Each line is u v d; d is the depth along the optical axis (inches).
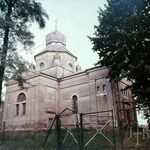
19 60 494.6
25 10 561.9
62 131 492.7
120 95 970.7
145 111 607.2
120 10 685.3
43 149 454.0
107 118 864.9
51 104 1059.3
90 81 996.6
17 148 496.4
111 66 703.1
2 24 491.2
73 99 1064.8
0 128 1128.2
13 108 1103.0
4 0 539.2
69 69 1311.5
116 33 655.8
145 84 621.0
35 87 1038.4
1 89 472.4
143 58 607.5
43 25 585.3
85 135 536.7
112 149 406.9
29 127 984.9
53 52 1298.0
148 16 626.8
